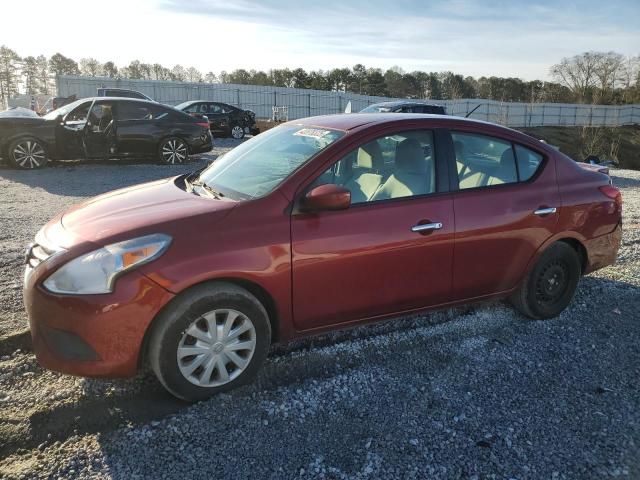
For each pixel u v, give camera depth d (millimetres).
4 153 11656
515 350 3844
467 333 4090
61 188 9609
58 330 2855
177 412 3004
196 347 2998
